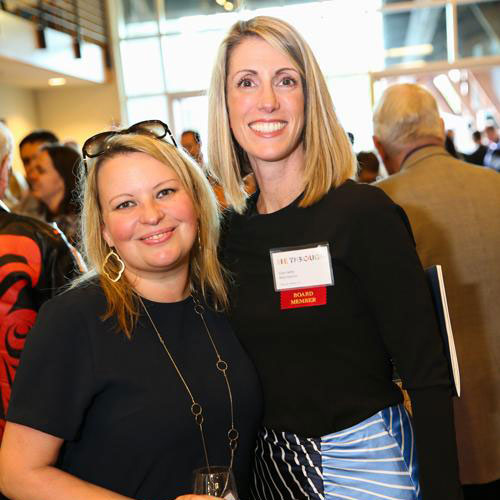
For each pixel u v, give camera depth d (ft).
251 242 5.19
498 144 29.45
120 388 4.50
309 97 5.05
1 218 6.80
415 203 7.46
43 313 4.55
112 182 4.71
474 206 7.41
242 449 4.85
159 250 4.70
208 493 4.06
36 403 4.33
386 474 4.77
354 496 4.80
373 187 4.91
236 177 5.59
